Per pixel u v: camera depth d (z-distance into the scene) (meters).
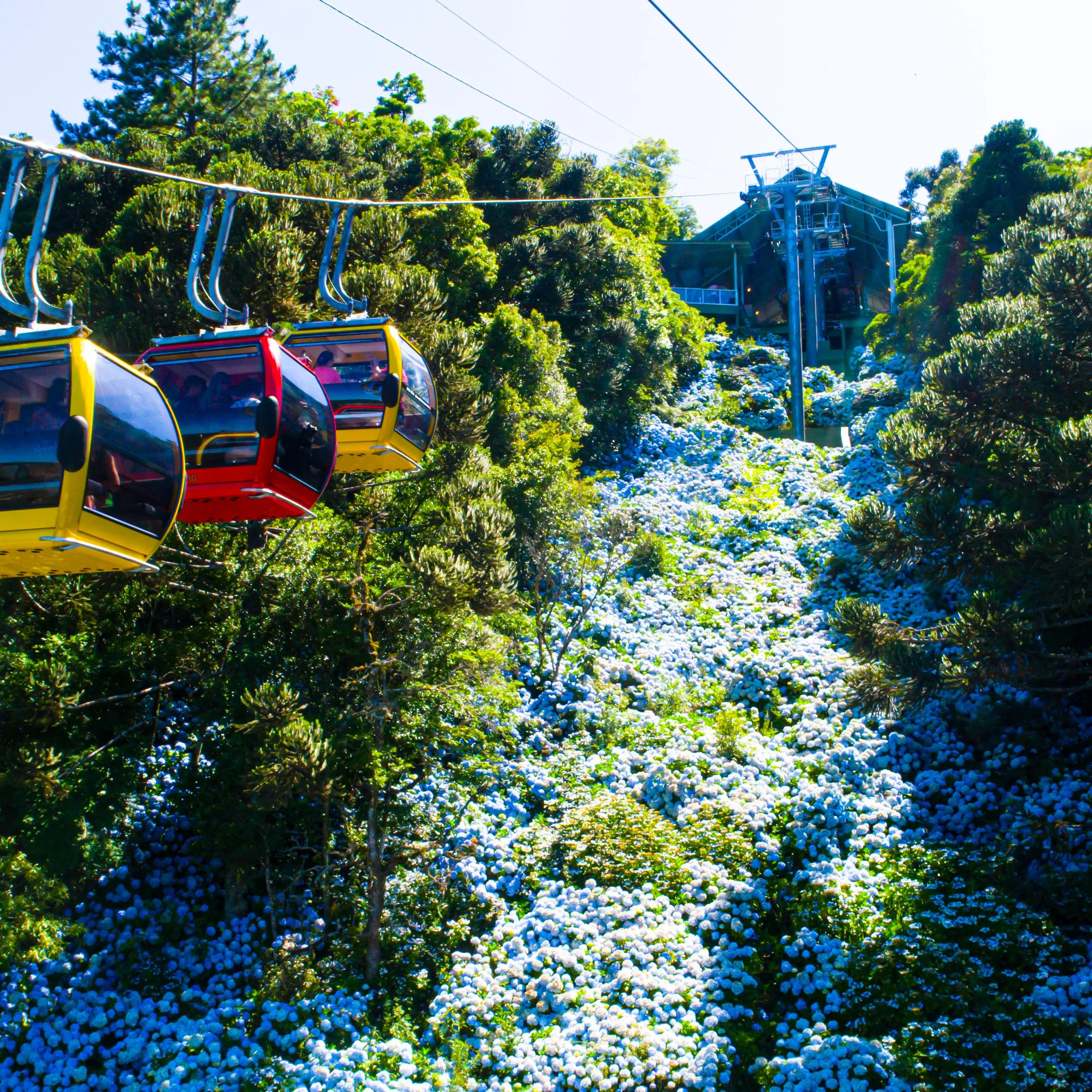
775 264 60.91
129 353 19.78
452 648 15.05
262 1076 12.48
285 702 12.77
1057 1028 12.41
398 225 25.11
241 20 53.56
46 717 13.25
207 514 13.00
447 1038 13.28
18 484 9.16
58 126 51.44
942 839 16.52
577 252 38.91
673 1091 12.29
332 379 15.50
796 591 25.31
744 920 14.92
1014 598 16.47
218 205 23.31
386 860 14.26
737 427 39.72
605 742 19.55
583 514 26.11
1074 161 43.88
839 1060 12.48
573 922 15.09
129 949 13.95
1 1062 12.55
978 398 16.94
